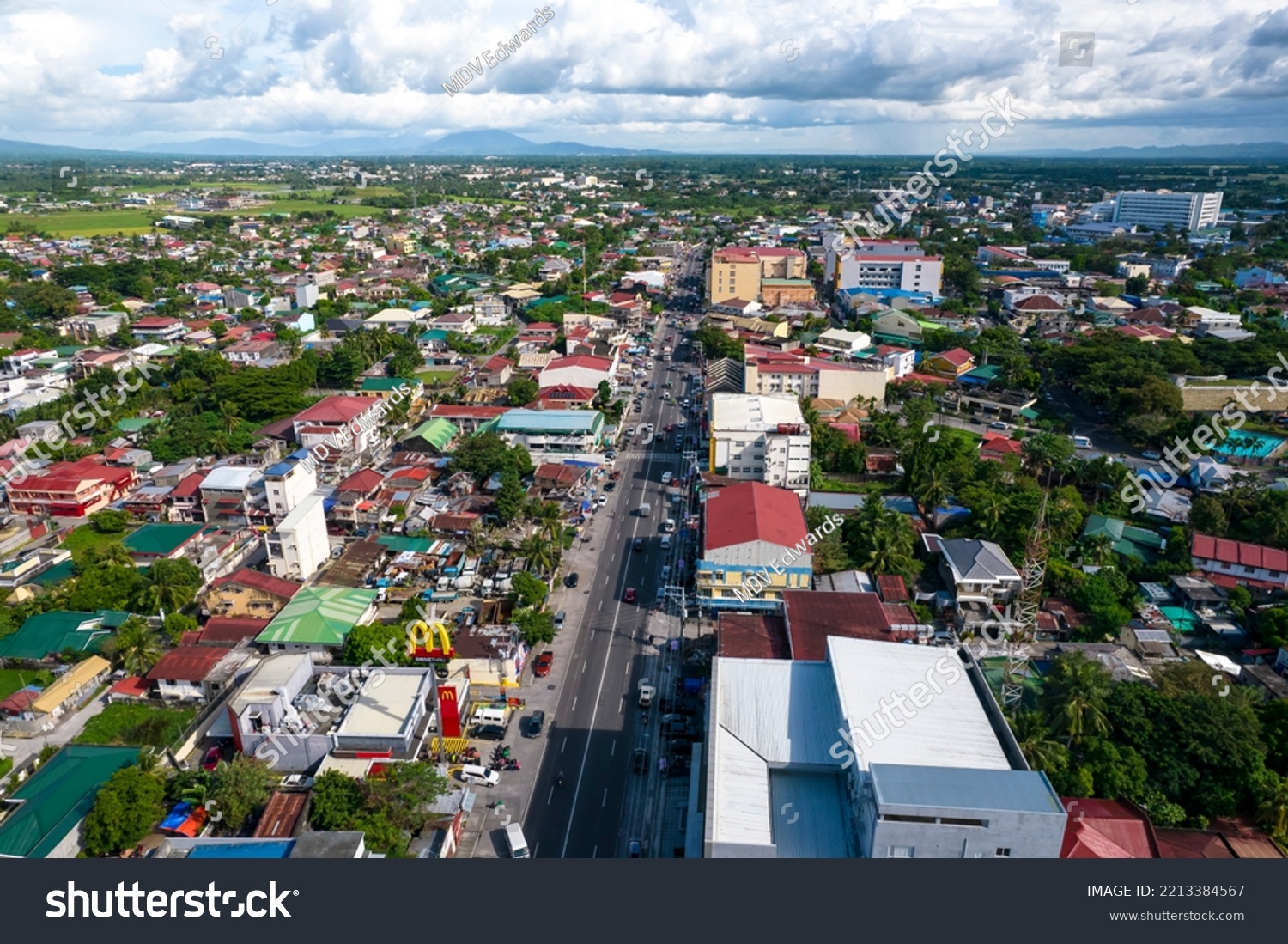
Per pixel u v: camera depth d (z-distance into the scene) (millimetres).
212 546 117312
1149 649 93500
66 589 106500
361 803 68750
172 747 78812
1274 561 105125
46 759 79688
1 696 90938
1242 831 71312
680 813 74875
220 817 70375
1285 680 87750
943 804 55375
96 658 94688
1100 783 73125
